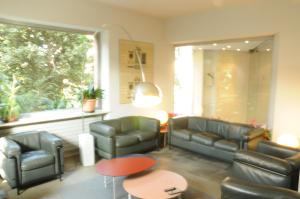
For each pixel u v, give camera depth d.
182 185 2.64
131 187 2.59
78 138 4.32
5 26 3.79
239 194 1.89
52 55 4.34
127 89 5.18
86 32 4.71
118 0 4.34
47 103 4.34
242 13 4.52
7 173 3.07
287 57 4.06
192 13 5.23
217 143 4.00
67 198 2.92
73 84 4.67
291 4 3.95
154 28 5.62
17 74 3.95
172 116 5.54
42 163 3.19
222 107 5.69
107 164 3.12
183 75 6.11
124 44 5.05
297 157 2.74
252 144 3.84
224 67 5.58
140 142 4.38
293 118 4.06
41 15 3.84
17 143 3.37
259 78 4.91
